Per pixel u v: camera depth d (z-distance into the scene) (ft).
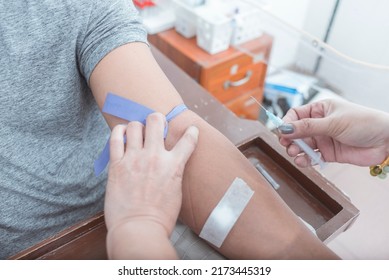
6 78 1.96
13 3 1.89
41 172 2.29
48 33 1.92
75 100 2.20
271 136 2.59
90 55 1.99
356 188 3.34
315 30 3.29
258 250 1.80
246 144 2.55
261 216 1.82
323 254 1.76
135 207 1.60
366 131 2.11
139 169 1.66
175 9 4.95
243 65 4.97
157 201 1.62
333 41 3.13
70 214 2.60
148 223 1.57
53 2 1.90
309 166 2.40
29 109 2.08
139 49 2.02
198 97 2.97
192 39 5.01
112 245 1.55
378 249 3.14
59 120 2.21
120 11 2.03
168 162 1.69
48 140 2.29
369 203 3.32
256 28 4.68
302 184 2.37
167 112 1.93
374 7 2.66
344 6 2.87
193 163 1.87
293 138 2.29
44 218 2.48
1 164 2.16
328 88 3.43
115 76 1.94
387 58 2.77
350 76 3.11
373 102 3.02
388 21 2.63
